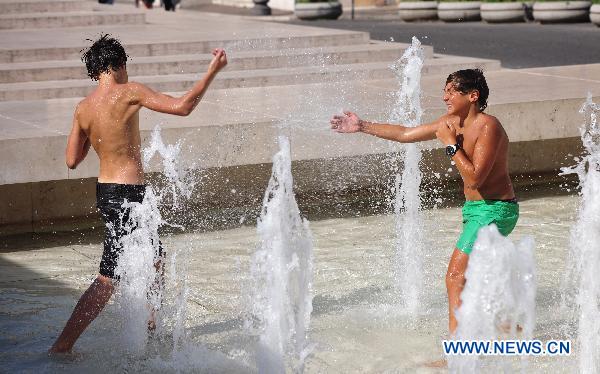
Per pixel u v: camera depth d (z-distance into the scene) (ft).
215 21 172.35
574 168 94.02
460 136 49.55
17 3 166.30
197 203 80.84
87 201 78.74
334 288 62.13
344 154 81.00
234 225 78.89
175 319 56.59
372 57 124.98
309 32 140.26
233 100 95.45
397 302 59.31
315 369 48.91
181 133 77.30
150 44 123.03
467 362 45.98
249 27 154.51
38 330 55.31
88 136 52.70
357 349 51.49
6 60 117.29
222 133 78.38
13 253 72.13
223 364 49.98
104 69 52.44
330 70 114.73
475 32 210.59
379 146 81.61
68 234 77.82
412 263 67.21
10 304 59.82
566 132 88.22
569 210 81.71
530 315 45.42
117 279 52.39
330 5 265.13
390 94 98.27
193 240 74.23
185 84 108.17
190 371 49.16
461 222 78.74
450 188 89.61
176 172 78.23
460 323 45.57
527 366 47.67
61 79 111.24
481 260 44.65
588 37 189.78
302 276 49.06
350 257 69.05
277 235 48.62
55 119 84.07
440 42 189.47
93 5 183.73
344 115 52.39
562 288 60.34
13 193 76.02
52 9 169.58
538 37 193.16
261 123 79.46
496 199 49.78
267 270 48.65
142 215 52.49
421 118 84.84
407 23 248.93
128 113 51.67
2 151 72.43
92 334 54.49
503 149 49.44
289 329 48.60
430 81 107.14
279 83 110.22
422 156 87.61
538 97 89.04
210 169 80.64
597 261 50.34
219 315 57.31
